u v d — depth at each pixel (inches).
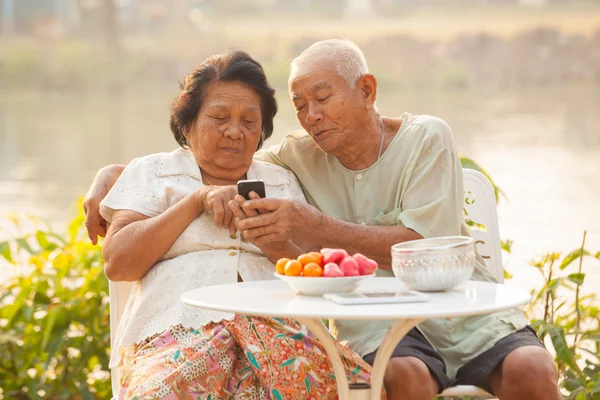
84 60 1642.5
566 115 783.1
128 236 126.2
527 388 122.1
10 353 178.2
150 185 133.7
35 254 182.4
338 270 105.7
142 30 1689.2
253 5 1796.3
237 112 132.4
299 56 138.2
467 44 1577.3
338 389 107.8
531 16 1644.9
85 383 178.1
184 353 115.8
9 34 1636.3
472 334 131.2
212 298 104.6
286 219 122.5
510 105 978.1
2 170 539.2
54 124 1031.6
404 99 1186.0
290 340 118.7
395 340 103.7
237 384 118.5
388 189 139.0
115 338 130.7
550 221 297.0
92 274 178.9
